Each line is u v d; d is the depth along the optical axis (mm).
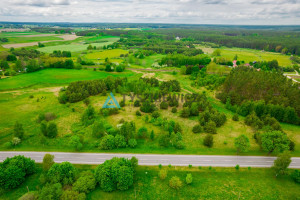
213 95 138250
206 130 90188
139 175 63188
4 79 146750
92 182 56438
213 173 64875
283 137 73062
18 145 75312
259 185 60375
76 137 74375
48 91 133625
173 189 58219
